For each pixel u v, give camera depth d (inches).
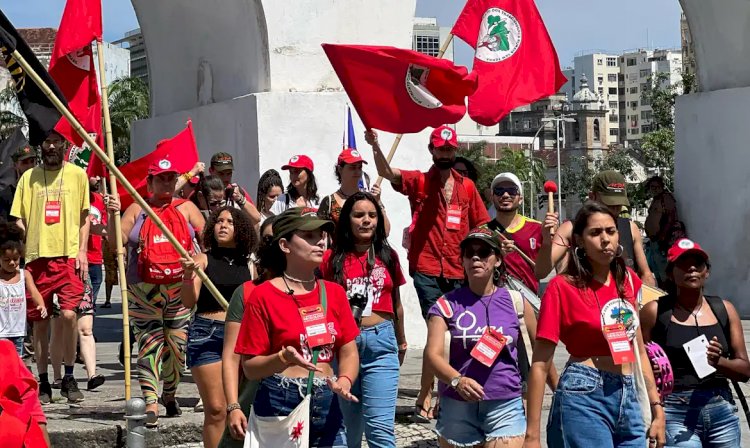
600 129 6018.7
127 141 2203.5
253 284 249.8
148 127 647.1
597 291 242.5
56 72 366.9
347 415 297.7
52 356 408.2
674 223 727.7
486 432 265.0
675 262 273.3
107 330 657.6
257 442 237.1
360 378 294.2
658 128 1715.1
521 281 356.5
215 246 309.7
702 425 273.6
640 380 245.0
